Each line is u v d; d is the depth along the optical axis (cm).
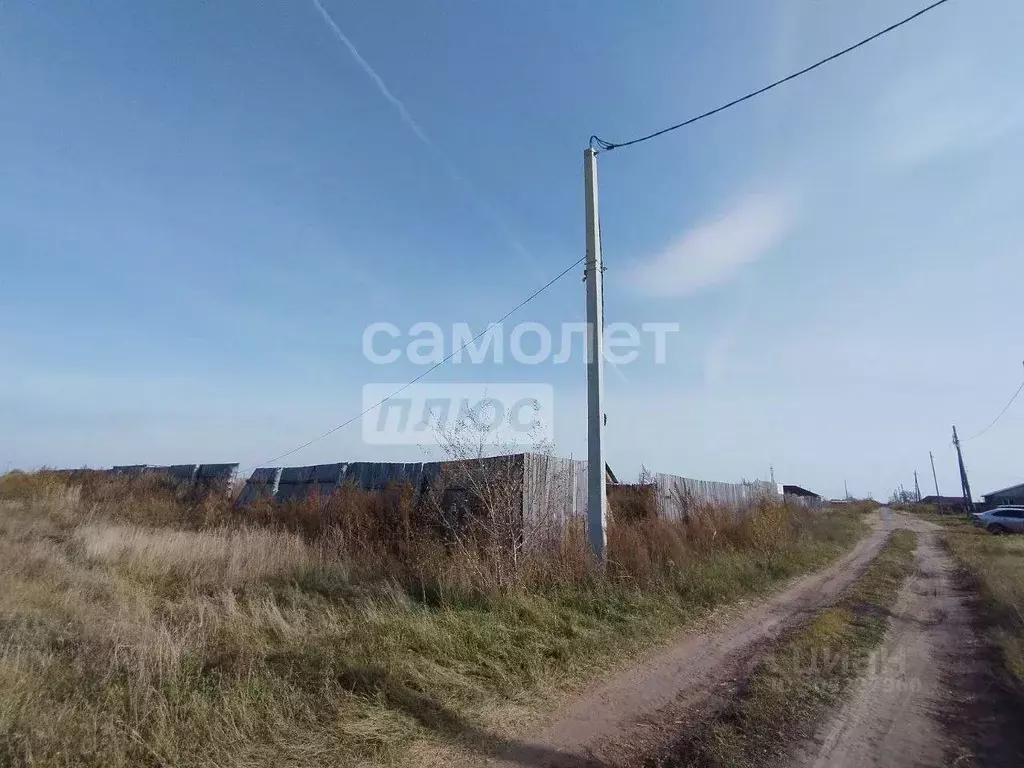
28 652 502
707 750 451
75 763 362
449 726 466
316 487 1521
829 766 430
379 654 564
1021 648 707
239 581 838
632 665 647
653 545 1104
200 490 1916
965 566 1645
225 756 392
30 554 893
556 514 1066
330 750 413
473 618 690
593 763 432
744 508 1880
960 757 447
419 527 1079
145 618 632
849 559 1827
